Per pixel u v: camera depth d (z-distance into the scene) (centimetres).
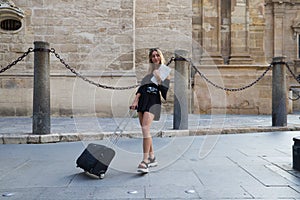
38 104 630
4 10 1064
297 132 775
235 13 1359
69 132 665
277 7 2073
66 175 369
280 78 819
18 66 1095
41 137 607
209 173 378
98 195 294
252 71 1277
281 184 329
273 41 2083
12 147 563
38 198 285
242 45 1355
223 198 284
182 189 313
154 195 294
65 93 1084
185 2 1303
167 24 1290
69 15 1110
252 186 322
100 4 1117
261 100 1262
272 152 513
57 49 1107
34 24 1106
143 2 1284
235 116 1141
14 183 335
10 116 1073
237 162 438
